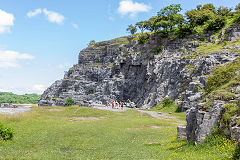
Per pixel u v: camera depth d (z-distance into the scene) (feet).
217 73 97.55
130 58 333.21
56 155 48.96
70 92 396.98
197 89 157.69
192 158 39.78
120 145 63.36
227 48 189.37
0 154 46.01
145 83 296.92
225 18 247.91
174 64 241.96
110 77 369.91
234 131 40.70
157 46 304.30
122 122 112.06
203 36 257.55
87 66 439.63
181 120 135.13
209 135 48.01
